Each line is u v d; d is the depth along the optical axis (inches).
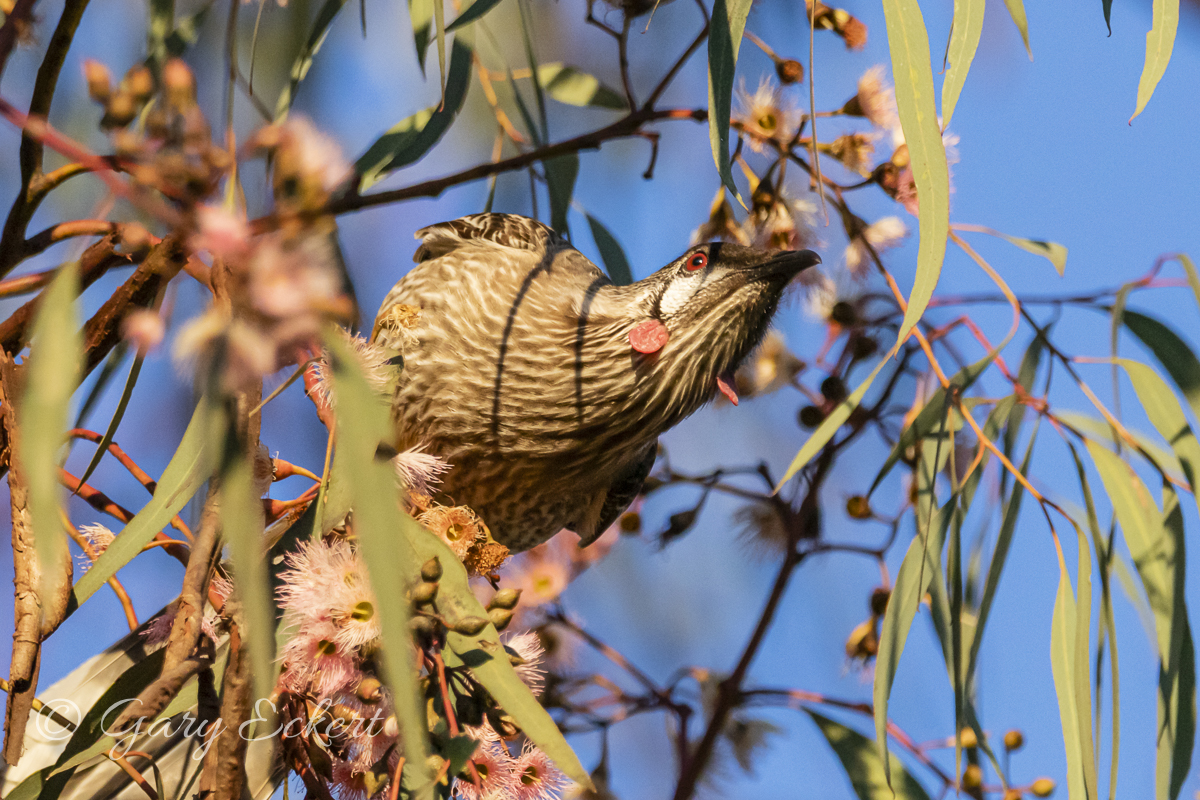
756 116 231.6
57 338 177.9
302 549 226.5
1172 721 229.6
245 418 196.2
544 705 232.8
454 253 233.9
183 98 195.2
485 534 227.9
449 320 233.1
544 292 233.1
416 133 230.5
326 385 226.7
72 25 227.0
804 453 229.1
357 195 230.1
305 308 171.9
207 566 224.5
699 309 232.4
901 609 229.5
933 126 227.0
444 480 233.6
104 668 227.9
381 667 225.8
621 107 233.9
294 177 201.5
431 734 225.6
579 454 233.1
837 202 232.2
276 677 225.8
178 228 174.2
